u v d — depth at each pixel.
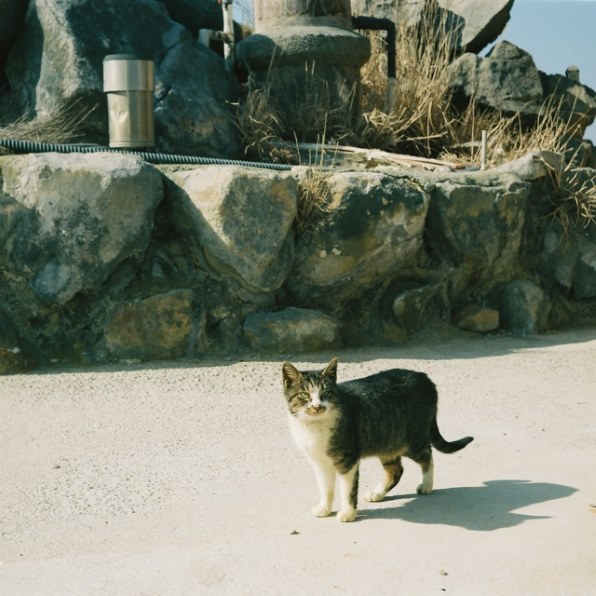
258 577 4.07
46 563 4.18
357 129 7.63
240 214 6.15
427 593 3.99
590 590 4.00
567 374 5.92
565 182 7.15
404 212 6.48
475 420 5.28
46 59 7.04
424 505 4.49
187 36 7.37
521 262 7.05
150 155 6.50
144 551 4.24
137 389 5.64
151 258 6.26
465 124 8.02
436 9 8.67
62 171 6.03
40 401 5.48
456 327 6.75
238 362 6.06
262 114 7.32
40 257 6.05
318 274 6.40
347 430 4.36
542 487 4.59
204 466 4.84
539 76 8.46
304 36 7.48
